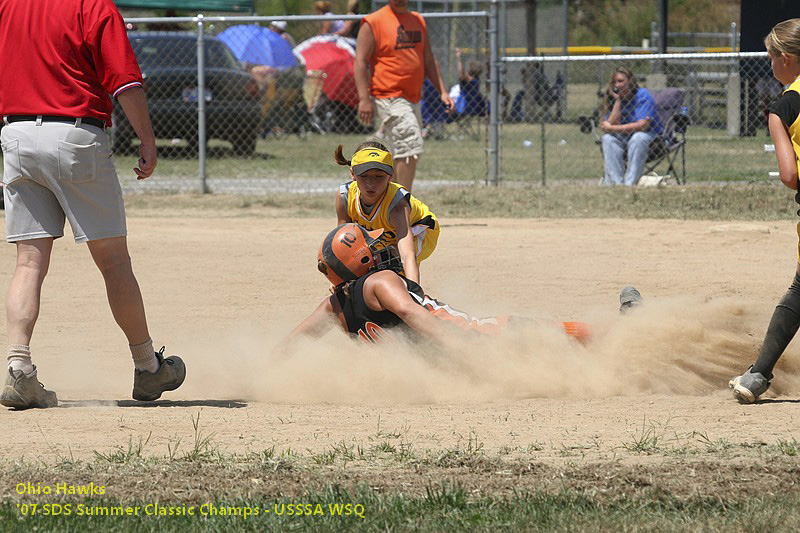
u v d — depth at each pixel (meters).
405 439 18.98
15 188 21.17
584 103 111.44
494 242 45.16
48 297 35.06
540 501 15.24
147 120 21.17
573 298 34.19
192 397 23.48
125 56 20.73
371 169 23.52
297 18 61.41
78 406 22.00
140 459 17.55
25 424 20.02
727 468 16.77
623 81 62.88
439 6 121.31
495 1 63.19
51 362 26.98
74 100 20.75
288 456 17.78
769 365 21.36
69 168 20.69
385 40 44.16
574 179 67.50
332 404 22.39
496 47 63.62
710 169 68.06
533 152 83.00
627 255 42.19
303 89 89.31
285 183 68.50
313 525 14.42
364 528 14.31
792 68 21.08
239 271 39.72
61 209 21.59
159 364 22.56
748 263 40.44
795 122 20.19
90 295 35.44
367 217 24.33
